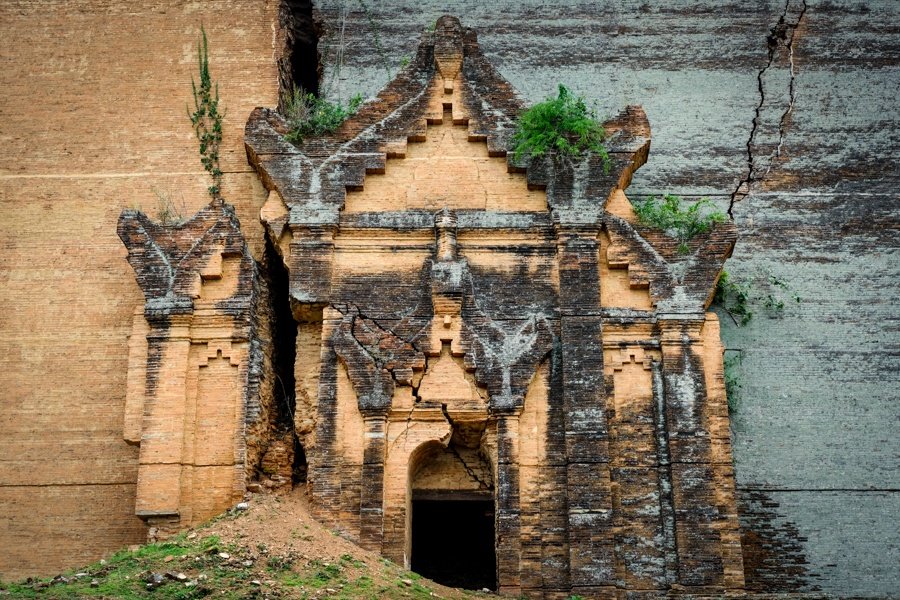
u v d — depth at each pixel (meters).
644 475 20.77
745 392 23.53
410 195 22.64
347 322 21.64
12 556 22.06
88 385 23.09
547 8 26.39
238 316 21.72
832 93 25.91
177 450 20.88
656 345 21.59
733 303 24.17
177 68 25.16
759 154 25.42
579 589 19.84
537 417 21.05
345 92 25.52
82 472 22.56
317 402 21.38
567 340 21.42
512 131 23.02
